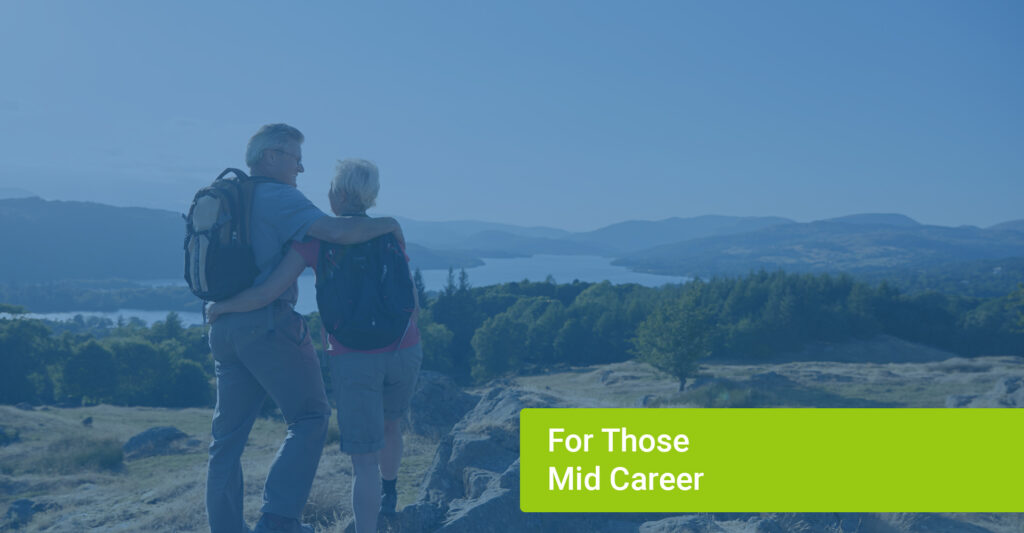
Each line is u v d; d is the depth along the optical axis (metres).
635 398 47.06
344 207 2.82
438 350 93.69
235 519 2.91
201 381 74.06
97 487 14.42
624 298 137.25
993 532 6.71
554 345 100.06
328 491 6.10
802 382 39.94
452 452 5.73
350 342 2.68
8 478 15.88
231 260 2.49
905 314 103.69
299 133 2.81
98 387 69.25
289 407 2.73
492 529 4.06
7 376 70.69
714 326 49.34
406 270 2.83
